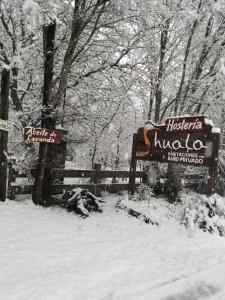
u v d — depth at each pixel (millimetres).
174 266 5812
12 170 8742
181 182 10742
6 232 6578
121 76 10797
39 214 7934
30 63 10875
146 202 8969
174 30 10742
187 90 10984
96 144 12617
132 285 4906
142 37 10508
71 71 10586
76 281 4828
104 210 8812
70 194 8812
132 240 6945
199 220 8031
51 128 8781
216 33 10906
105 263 5586
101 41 10906
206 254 6602
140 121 12797
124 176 11008
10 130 10117
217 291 5004
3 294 4309
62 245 6223
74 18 8781
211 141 7938
